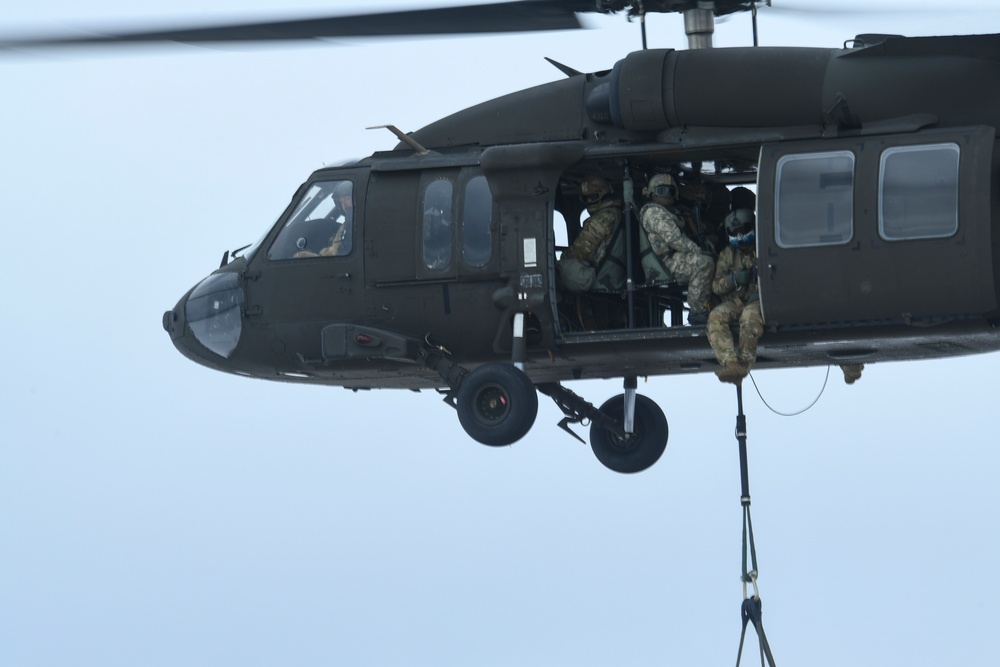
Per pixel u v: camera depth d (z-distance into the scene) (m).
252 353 52.81
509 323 49.69
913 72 46.69
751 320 47.78
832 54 48.00
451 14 47.72
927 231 45.56
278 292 52.12
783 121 47.81
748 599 51.03
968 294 45.31
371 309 51.06
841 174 46.56
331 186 52.06
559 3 48.47
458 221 50.28
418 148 51.69
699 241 50.03
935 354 50.81
